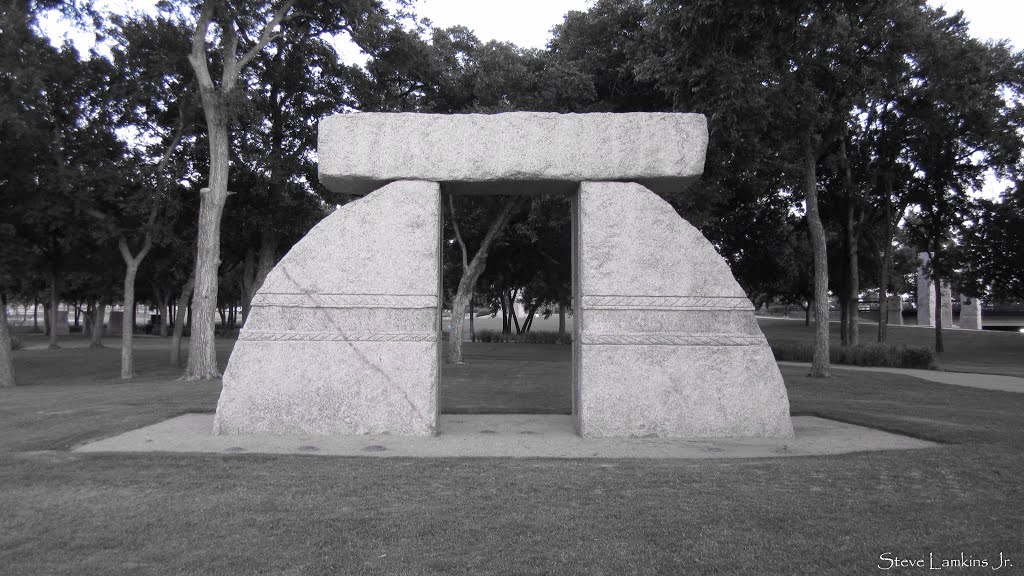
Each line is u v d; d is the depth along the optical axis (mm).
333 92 22344
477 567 4156
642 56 17984
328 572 4078
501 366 22188
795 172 19875
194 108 20047
